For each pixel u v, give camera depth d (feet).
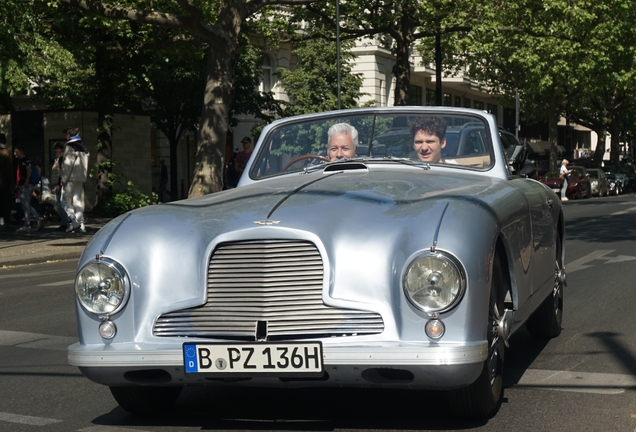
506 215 16.19
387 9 104.22
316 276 14.42
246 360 14.26
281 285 14.51
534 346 22.94
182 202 17.61
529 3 99.81
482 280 14.19
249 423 16.14
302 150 20.70
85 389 19.54
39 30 68.39
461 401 15.39
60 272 46.83
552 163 169.78
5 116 92.84
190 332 14.83
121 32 77.30
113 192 88.48
